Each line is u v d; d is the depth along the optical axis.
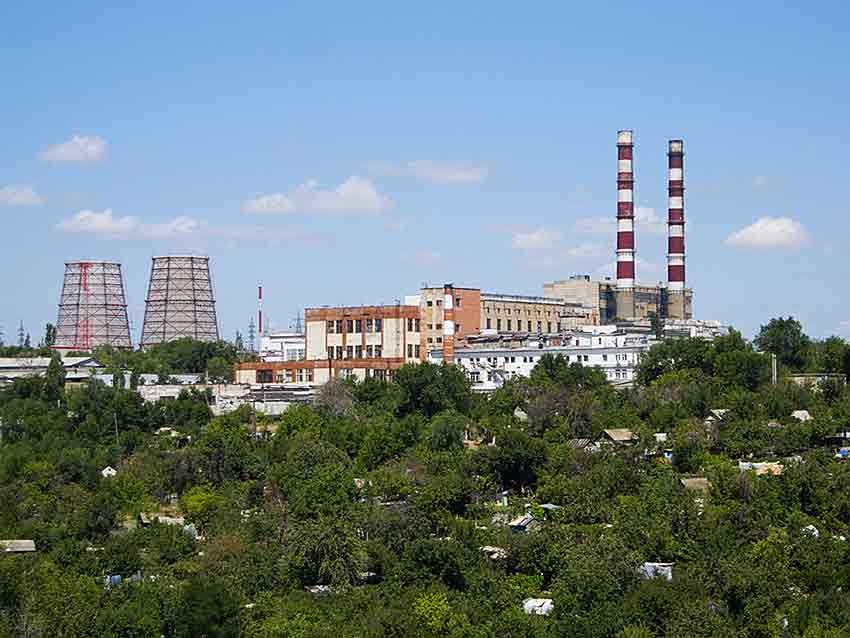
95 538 197.75
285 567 178.25
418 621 158.25
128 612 157.62
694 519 188.75
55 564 179.88
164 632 158.00
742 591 161.00
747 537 186.38
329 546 176.25
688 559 179.88
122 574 180.38
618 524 191.50
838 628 152.88
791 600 163.88
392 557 180.62
